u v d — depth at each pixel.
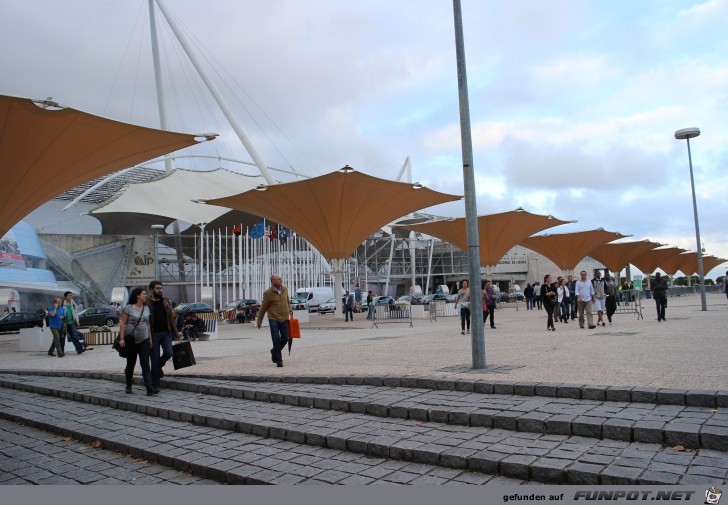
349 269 75.00
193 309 41.34
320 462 5.23
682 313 24.88
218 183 68.62
